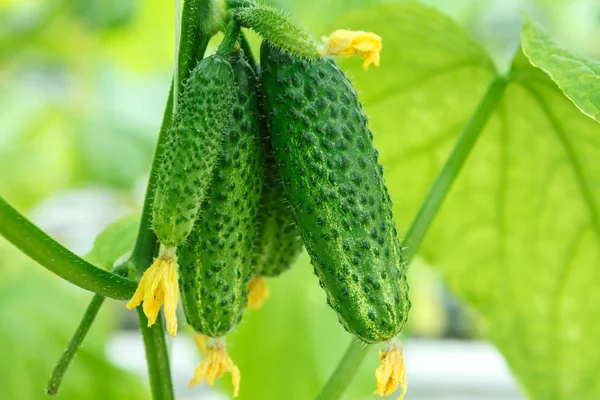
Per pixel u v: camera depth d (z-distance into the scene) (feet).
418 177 2.68
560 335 2.68
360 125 1.97
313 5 3.33
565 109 2.42
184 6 1.96
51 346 3.49
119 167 4.43
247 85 1.98
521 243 2.65
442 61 2.51
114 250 2.24
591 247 2.60
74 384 3.36
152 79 4.75
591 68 2.08
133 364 4.96
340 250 1.94
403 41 2.49
